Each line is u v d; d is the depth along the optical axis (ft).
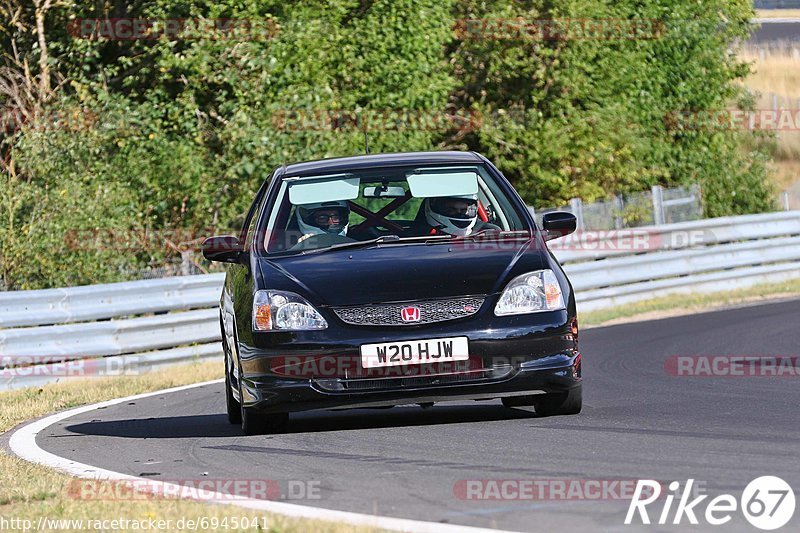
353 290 78.79
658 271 217.56
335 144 217.36
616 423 79.15
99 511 58.95
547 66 271.90
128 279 190.49
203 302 162.40
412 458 69.21
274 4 232.32
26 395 127.03
